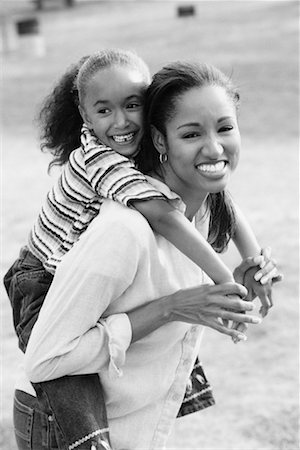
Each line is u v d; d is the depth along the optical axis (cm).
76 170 296
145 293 281
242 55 2136
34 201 1123
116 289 274
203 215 311
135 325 278
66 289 275
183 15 3303
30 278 304
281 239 887
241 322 276
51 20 3912
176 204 288
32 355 279
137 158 299
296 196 1043
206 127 272
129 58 301
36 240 306
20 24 2827
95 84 296
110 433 299
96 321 277
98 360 278
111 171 285
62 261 279
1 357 651
